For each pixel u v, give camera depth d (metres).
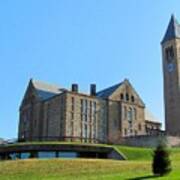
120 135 115.19
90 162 65.88
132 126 118.81
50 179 54.16
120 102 118.94
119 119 117.19
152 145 93.44
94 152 80.75
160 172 51.09
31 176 57.31
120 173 56.56
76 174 57.84
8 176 57.47
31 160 66.81
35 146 79.06
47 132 112.81
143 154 77.56
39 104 117.62
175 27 121.81
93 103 114.38
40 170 60.66
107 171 59.50
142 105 123.56
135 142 98.75
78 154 79.88
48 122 113.50
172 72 118.44
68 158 72.38
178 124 113.44
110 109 116.81
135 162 67.12
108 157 80.88
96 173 58.22
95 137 111.38
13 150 80.31
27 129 120.88
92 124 112.00
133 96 122.56
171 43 120.31
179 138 93.25
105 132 113.88
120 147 82.88
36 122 117.50
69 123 108.00
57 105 111.81
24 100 125.75
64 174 58.12
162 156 51.66
